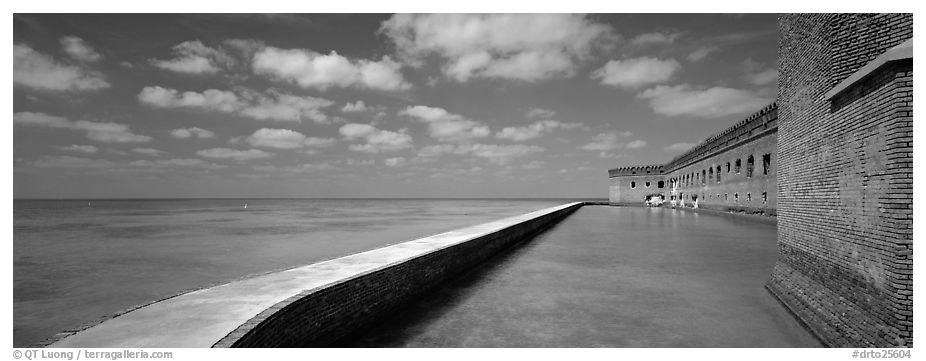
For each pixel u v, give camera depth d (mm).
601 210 55094
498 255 16422
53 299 13086
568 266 13953
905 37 6199
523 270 13344
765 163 32719
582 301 9680
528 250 17797
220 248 25312
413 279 9742
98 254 23094
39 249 25656
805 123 8023
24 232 38500
